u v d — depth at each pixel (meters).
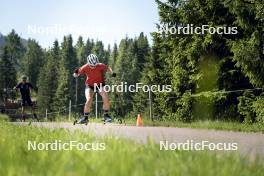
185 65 74.62
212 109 67.94
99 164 8.78
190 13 71.31
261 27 55.75
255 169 10.63
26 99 48.53
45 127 22.39
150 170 8.78
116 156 9.63
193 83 72.62
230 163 10.07
